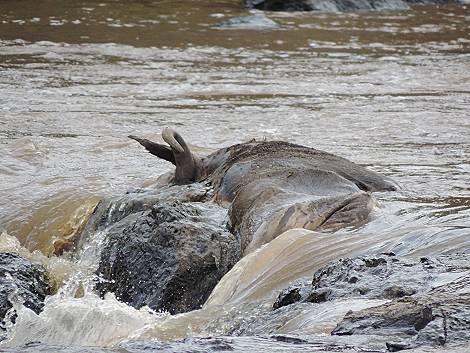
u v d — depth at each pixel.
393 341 12.95
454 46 67.44
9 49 61.53
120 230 25.59
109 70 56.06
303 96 50.19
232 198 26.89
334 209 23.98
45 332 20.58
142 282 23.11
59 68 56.41
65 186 32.75
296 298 18.83
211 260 22.84
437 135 41.34
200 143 39.75
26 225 30.64
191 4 82.25
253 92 50.91
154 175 34.28
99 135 41.19
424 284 17.38
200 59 59.75
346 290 17.75
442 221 23.28
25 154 37.00
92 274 25.00
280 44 65.56
